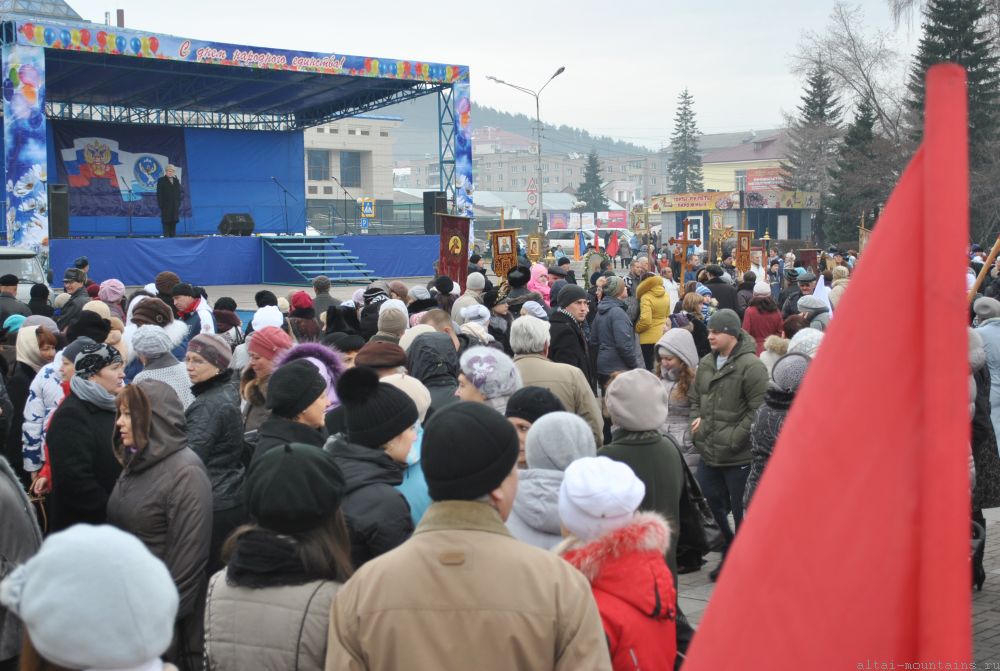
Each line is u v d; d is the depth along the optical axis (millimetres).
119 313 10586
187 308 8781
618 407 4113
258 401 5508
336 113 35812
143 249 26562
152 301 7234
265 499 2713
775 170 83562
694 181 123750
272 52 27297
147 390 4117
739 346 6375
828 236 55375
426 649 2174
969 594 1027
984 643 5176
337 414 4840
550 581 2242
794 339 5820
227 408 4641
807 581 1103
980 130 43844
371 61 29094
